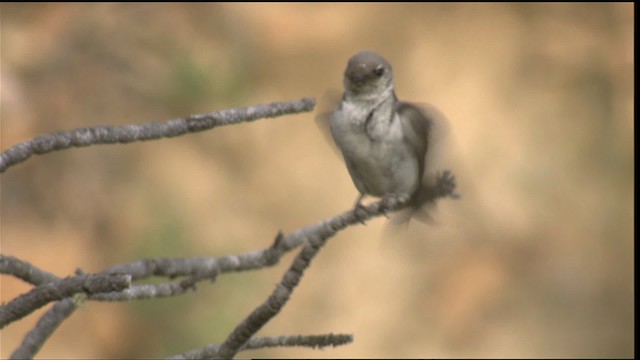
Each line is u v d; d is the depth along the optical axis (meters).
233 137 13.41
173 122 3.94
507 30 15.55
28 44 11.22
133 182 11.74
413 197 6.43
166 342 10.76
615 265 14.15
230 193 12.76
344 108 6.26
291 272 3.81
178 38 12.54
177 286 4.52
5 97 10.70
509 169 14.46
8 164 3.73
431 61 15.02
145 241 11.37
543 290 13.73
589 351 13.33
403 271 13.42
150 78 11.91
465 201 14.02
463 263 13.66
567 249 14.07
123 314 10.74
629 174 14.89
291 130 13.88
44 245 10.75
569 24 15.92
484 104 14.86
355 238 13.59
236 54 13.31
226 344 3.84
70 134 3.82
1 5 11.39
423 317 13.12
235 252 12.05
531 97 15.13
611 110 15.28
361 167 6.37
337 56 14.38
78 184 11.20
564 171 14.64
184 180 12.27
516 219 14.09
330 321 12.82
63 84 11.21
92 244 11.05
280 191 13.23
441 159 6.30
